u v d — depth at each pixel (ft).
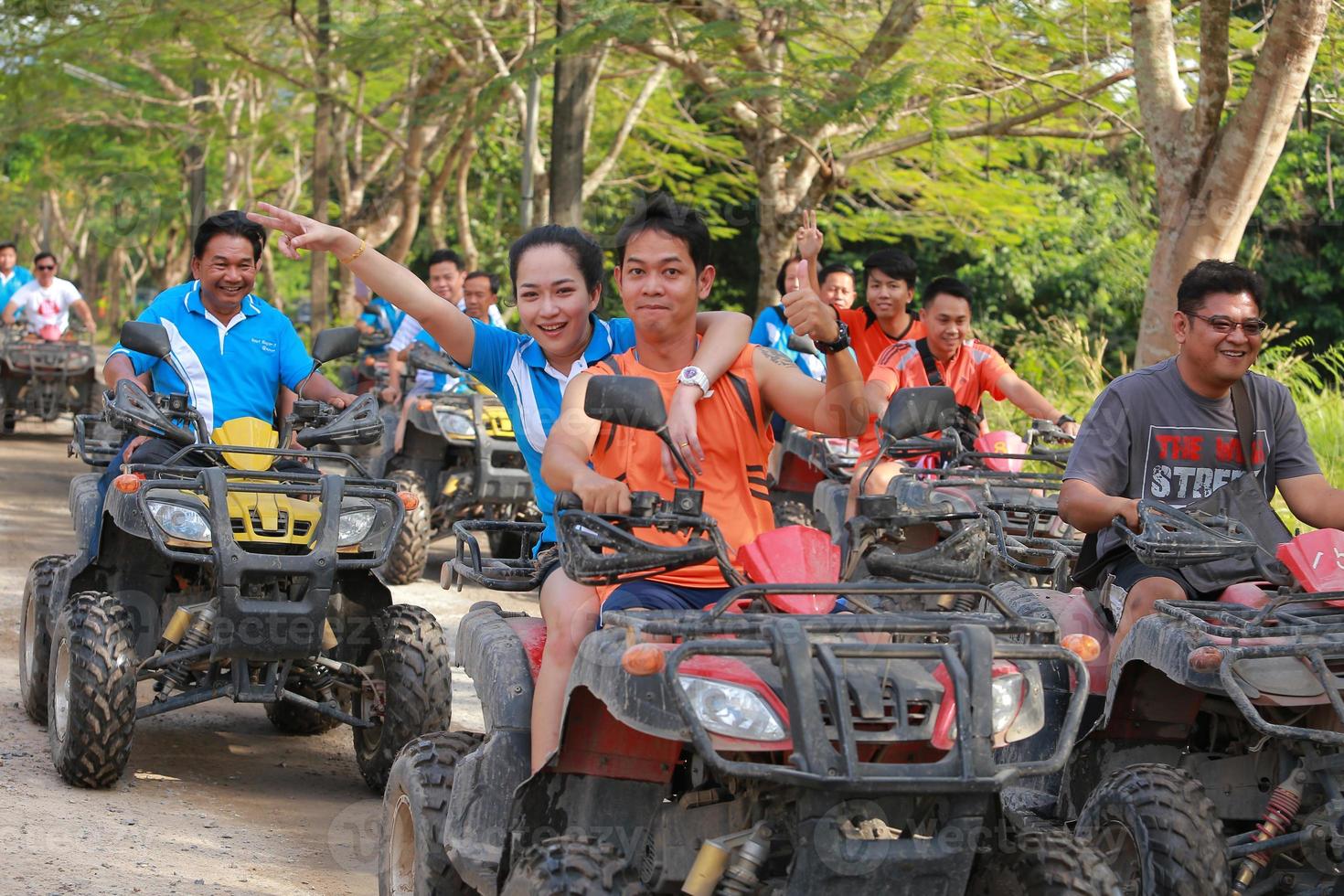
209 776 22.72
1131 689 16.29
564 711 12.92
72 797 20.56
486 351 16.01
